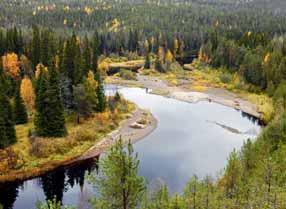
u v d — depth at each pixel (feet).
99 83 311.27
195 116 342.44
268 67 416.87
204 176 210.59
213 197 141.38
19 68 326.44
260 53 471.62
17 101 264.72
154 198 126.93
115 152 93.97
